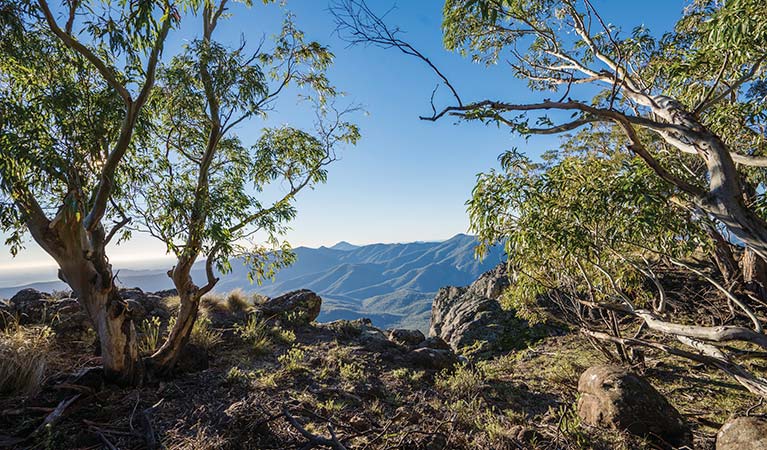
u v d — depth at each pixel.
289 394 5.84
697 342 6.54
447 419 5.21
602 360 9.71
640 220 5.03
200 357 6.86
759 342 4.55
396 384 7.01
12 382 4.88
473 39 10.28
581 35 8.79
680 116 4.77
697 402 7.30
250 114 6.40
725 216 4.14
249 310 11.15
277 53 6.93
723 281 12.42
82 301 5.27
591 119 4.25
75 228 5.07
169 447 3.95
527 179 6.28
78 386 4.95
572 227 5.88
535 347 12.12
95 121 4.91
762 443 4.24
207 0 6.47
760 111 6.17
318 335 10.30
